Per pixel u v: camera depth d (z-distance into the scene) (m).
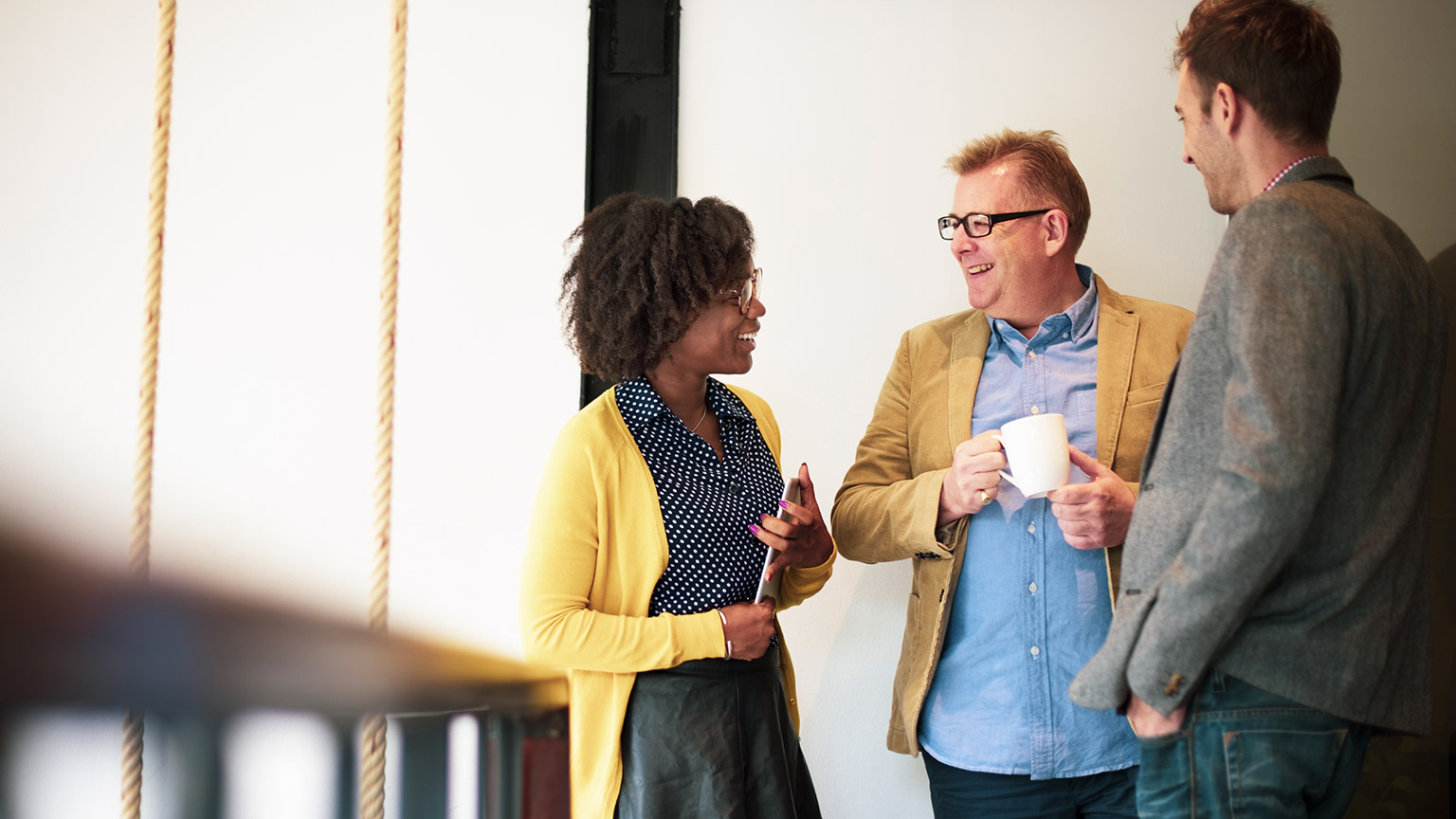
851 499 1.68
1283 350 0.98
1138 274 2.02
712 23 1.97
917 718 1.57
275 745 0.29
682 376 1.45
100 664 0.26
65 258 1.77
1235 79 1.16
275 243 1.83
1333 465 1.03
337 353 1.83
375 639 0.31
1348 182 1.14
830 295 1.97
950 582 1.56
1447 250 1.60
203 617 0.28
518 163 1.90
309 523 1.80
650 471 1.38
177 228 1.80
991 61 2.01
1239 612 0.98
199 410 1.79
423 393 1.86
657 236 1.38
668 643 1.28
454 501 1.85
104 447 1.75
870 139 1.99
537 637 1.28
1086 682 1.10
